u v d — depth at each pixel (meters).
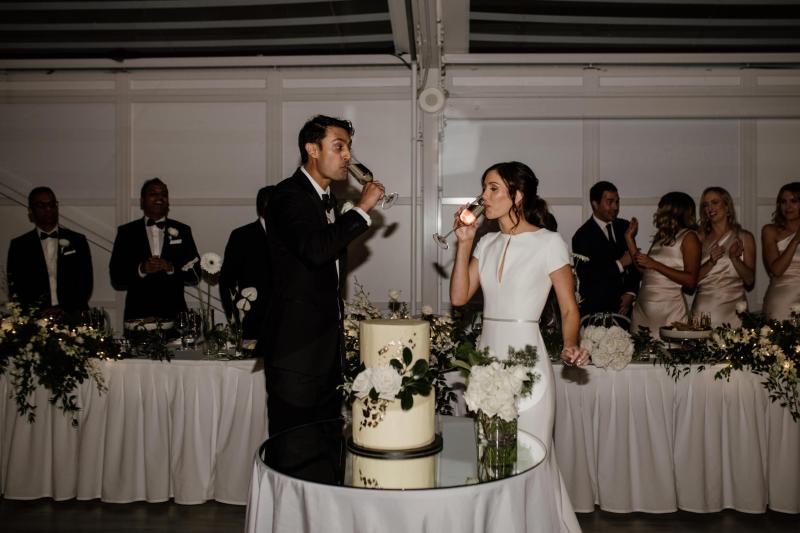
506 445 1.91
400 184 5.38
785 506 3.50
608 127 5.36
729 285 4.71
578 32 4.94
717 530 3.37
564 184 5.38
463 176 5.41
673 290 4.47
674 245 4.46
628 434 3.51
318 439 2.14
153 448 3.64
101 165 5.49
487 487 1.75
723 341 3.46
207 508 3.62
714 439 3.48
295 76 5.38
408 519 1.70
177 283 4.71
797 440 3.47
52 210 4.74
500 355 2.49
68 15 4.70
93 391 3.66
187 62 5.29
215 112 5.44
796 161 5.30
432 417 2.03
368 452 1.96
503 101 5.22
